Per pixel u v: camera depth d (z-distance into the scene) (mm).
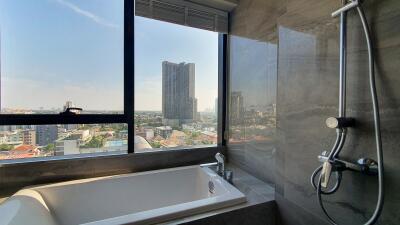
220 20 2039
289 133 1191
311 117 1044
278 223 1264
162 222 1021
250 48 1737
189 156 1936
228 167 1903
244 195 1244
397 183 714
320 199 892
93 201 1495
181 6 1874
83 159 1573
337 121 818
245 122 1812
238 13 1924
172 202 1716
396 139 711
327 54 956
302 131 1100
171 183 1735
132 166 1723
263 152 1568
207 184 1640
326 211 971
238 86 1924
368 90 792
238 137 1919
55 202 1395
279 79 1273
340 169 837
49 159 1521
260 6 1599
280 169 1259
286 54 1214
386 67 729
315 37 1019
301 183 1104
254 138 1683
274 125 1446
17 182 1416
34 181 1452
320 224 1000
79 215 1444
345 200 893
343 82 842
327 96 958
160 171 1728
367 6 780
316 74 1015
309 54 1056
